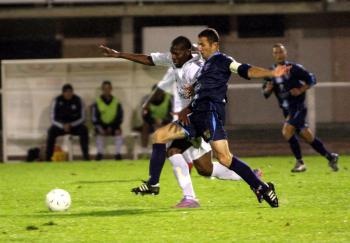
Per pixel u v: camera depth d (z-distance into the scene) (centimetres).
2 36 8650
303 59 8644
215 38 2927
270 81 4650
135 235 2466
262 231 2505
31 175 4925
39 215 2958
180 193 3672
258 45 8650
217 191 3694
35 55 8706
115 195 3644
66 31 8669
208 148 3275
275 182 4088
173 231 2527
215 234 2466
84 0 8144
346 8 8356
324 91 6575
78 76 6475
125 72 6438
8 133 6444
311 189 3728
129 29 8431
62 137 6359
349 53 8625
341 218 2747
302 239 2361
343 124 6581
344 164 5312
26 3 8200
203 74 2922
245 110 6519
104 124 6297
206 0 8256
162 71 6431
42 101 6462
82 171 5166
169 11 8225
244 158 6206
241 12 8281
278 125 6506
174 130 3017
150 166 3059
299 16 8612
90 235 2478
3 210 3153
